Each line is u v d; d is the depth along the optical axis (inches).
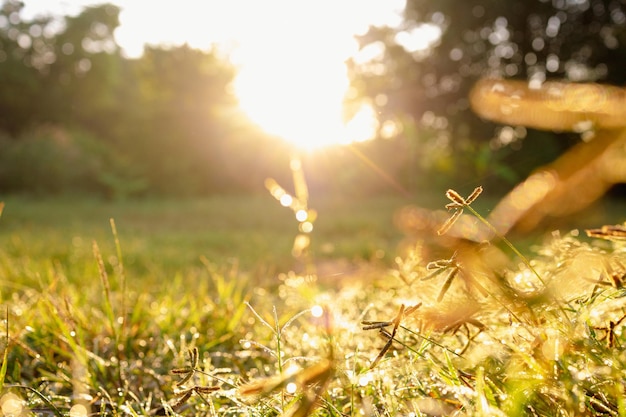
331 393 48.2
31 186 974.4
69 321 74.1
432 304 42.7
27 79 1558.8
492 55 1088.8
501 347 41.2
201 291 105.3
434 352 48.3
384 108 1109.1
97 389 62.2
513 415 34.6
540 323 39.9
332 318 49.9
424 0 1061.8
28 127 1605.6
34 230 401.1
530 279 47.5
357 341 60.6
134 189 1063.0
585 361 37.1
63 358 74.4
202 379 52.2
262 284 151.3
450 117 1100.5
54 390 64.7
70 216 616.4
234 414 50.3
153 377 65.0
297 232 456.8
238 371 69.3
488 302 40.9
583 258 41.3
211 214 673.6
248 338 83.3
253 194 1192.8
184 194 1167.6
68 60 1640.0
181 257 242.5
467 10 1034.7
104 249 231.0
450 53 1098.7
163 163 1195.9
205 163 1232.2
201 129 1245.1
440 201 745.6
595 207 355.6
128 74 1902.1
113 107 1592.0
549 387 36.2
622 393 35.0
